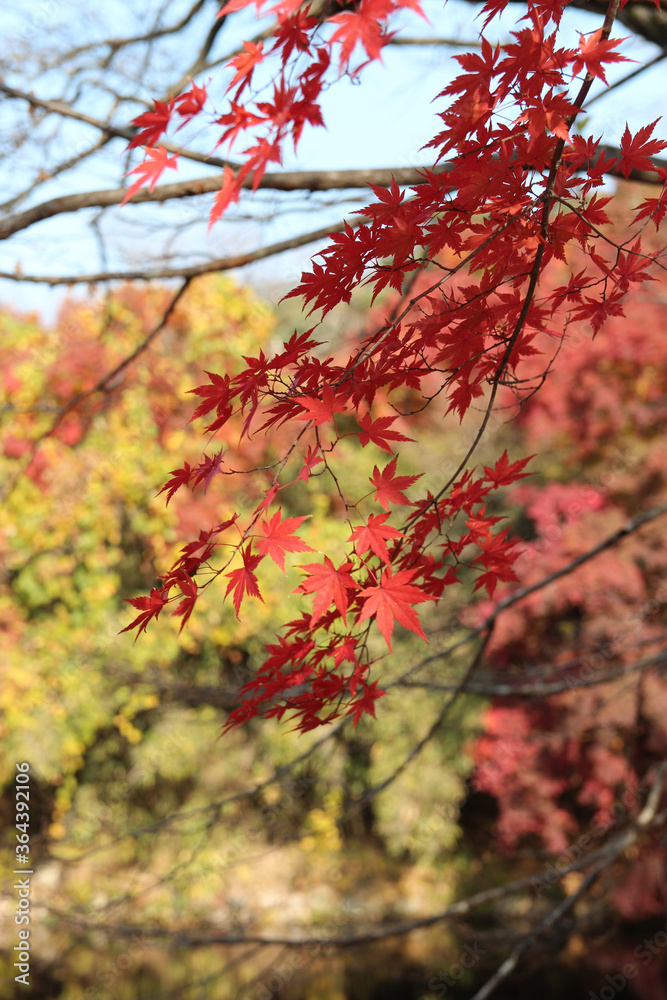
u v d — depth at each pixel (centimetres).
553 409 687
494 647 674
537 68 100
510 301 120
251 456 681
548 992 644
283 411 117
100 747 838
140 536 762
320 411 111
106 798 817
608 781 655
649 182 192
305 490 722
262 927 712
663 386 684
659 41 259
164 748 782
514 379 134
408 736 799
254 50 93
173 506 669
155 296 632
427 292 113
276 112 92
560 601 647
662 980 614
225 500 683
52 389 646
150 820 805
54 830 630
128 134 225
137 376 588
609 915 625
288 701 131
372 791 302
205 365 682
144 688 654
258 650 694
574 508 684
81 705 678
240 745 807
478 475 726
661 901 550
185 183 212
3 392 646
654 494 696
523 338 128
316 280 112
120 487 667
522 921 714
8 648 673
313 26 91
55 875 668
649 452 680
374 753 816
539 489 751
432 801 793
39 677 683
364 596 115
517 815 736
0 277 246
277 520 112
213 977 324
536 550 670
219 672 727
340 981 694
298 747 734
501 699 767
